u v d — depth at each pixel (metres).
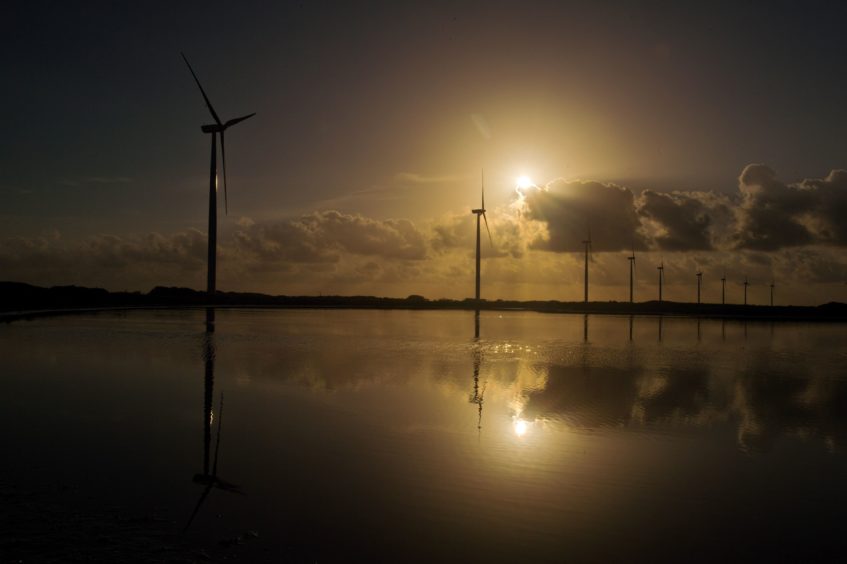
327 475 12.84
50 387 22.02
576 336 53.06
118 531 9.70
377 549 9.41
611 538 10.07
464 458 14.26
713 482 13.02
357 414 18.72
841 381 27.95
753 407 21.36
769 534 10.41
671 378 27.84
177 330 49.28
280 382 24.22
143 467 13.02
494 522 10.57
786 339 54.69
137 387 22.36
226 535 9.72
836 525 10.83
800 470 13.96
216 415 18.16
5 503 10.69
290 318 75.06
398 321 73.56
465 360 33.00
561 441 16.08
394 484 12.37
